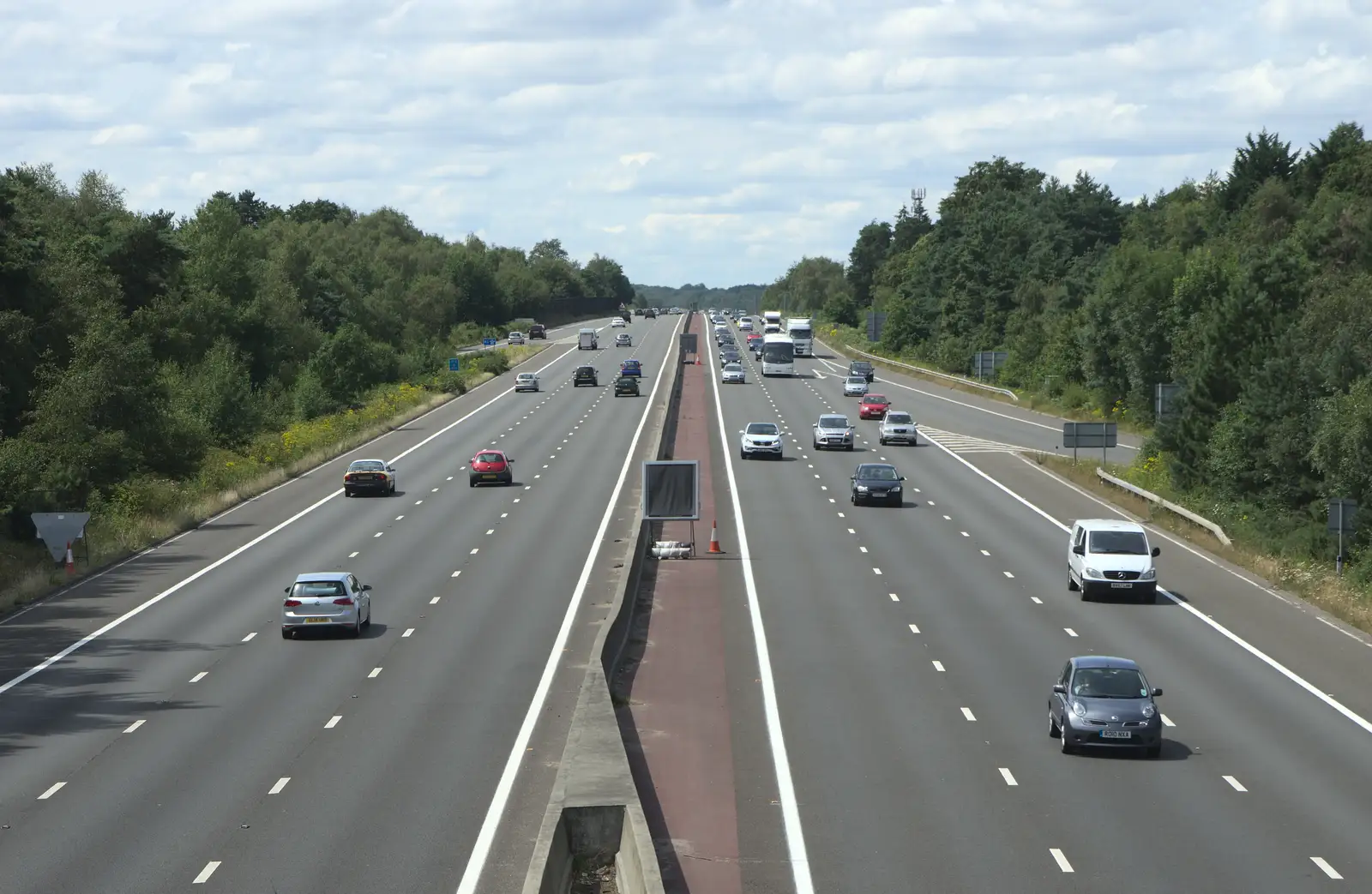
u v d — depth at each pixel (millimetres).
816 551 55062
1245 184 142875
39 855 21766
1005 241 174375
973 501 69125
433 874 20953
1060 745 28734
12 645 39719
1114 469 78562
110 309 80000
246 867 21234
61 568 52312
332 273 186875
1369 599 45438
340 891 20188
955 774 26594
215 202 145625
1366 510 58062
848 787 25797
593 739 26234
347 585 40094
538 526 61219
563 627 40938
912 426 91750
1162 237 159625
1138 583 44969
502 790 25375
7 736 29531
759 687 33906
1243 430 69875
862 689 33719
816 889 20531
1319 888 20281
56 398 67125
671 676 35156
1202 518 59438
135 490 66812
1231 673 35594
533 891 17984
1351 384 64125
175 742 28859
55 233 105500
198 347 128750
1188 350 101375
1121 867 21219
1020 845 22359
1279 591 47875
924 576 49844
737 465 82375
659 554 53656
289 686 34094
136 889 20219
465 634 40125
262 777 26266
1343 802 24641
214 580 50281
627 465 82688
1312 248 111250
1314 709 31891
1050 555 54656
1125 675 28625
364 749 28234
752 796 25266
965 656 37469
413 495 72312
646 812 24469
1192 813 24000
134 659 37562
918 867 21406
